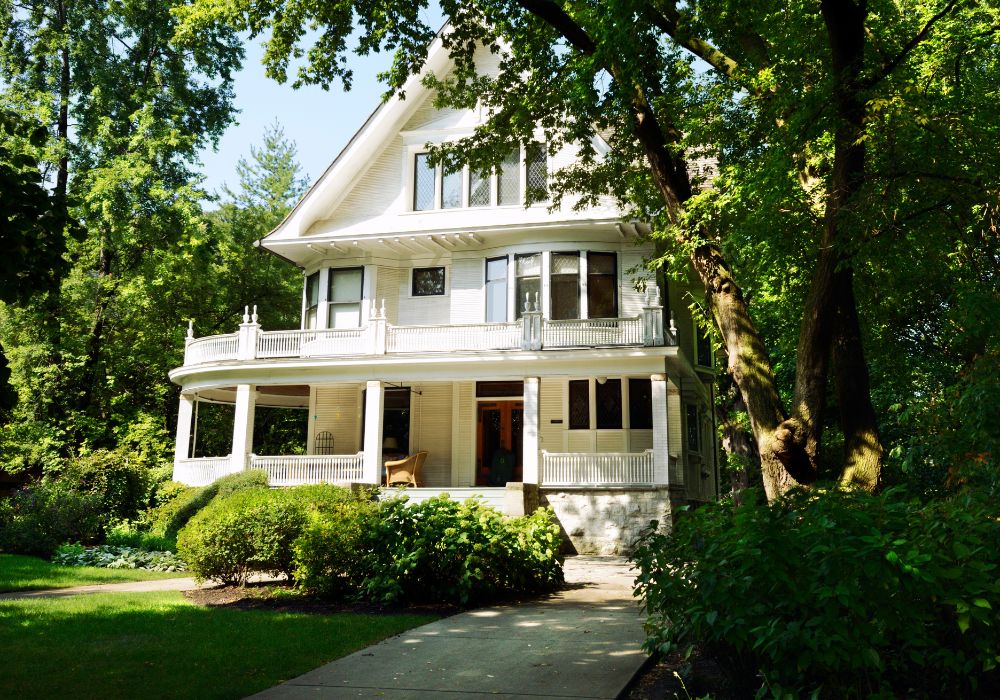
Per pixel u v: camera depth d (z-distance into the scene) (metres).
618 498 19.91
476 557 10.48
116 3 28.41
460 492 20.34
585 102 11.54
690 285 23.81
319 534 10.83
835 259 10.04
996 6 10.83
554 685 6.06
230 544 11.69
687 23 12.22
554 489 20.30
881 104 9.74
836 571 4.29
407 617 9.37
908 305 16.72
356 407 25.20
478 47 24.30
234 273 37.66
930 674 4.78
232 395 26.81
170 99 29.17
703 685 6.00
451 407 24.53
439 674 6.45
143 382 34.50
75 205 5.55
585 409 23.38
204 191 28.58
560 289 22.84
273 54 13.21
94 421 29.27
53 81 28.38
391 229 24.47
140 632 8.28
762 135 13.32
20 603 10.34
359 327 22.83
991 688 4.78
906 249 12.92
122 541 18.91
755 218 13.21
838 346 10.16
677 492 21.30
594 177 16.06
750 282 16.41
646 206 16.69
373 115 24.50
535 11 11.55
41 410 28.39
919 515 4.69
